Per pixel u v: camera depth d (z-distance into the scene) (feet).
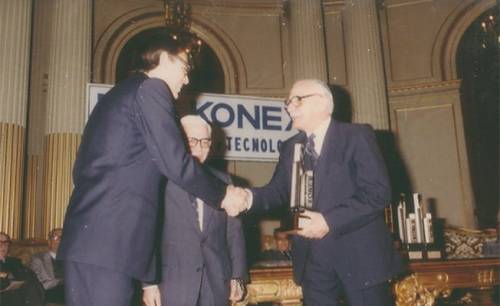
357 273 5.89
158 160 5.14
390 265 6.01
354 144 6.27
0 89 17.12
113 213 4.78
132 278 4.89
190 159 5.43
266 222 21.27
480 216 22.70
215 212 7.95
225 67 24.58
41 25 22.18
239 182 23.04
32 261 13.38
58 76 18.94
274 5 25.23
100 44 23.08
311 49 22.91
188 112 14.85
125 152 4.99
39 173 20.97
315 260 6.16
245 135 15.34
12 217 16.70
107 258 4.62
